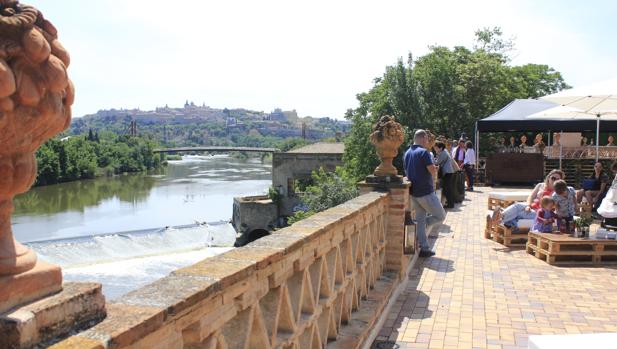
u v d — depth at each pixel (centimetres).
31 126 166
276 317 307
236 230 4356
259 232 4303
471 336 536
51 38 175
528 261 861
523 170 2116
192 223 4434
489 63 4191
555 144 2238
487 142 3656
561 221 917
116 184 7144
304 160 4475
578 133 2338
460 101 4022
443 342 521
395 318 592
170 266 3183
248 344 268
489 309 620
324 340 420
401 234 694
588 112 1227
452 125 3994
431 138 1479
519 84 4766
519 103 2319
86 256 3278
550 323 570
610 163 2020
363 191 715
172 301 202
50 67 167
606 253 834
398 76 3850
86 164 7888
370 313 517
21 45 160
